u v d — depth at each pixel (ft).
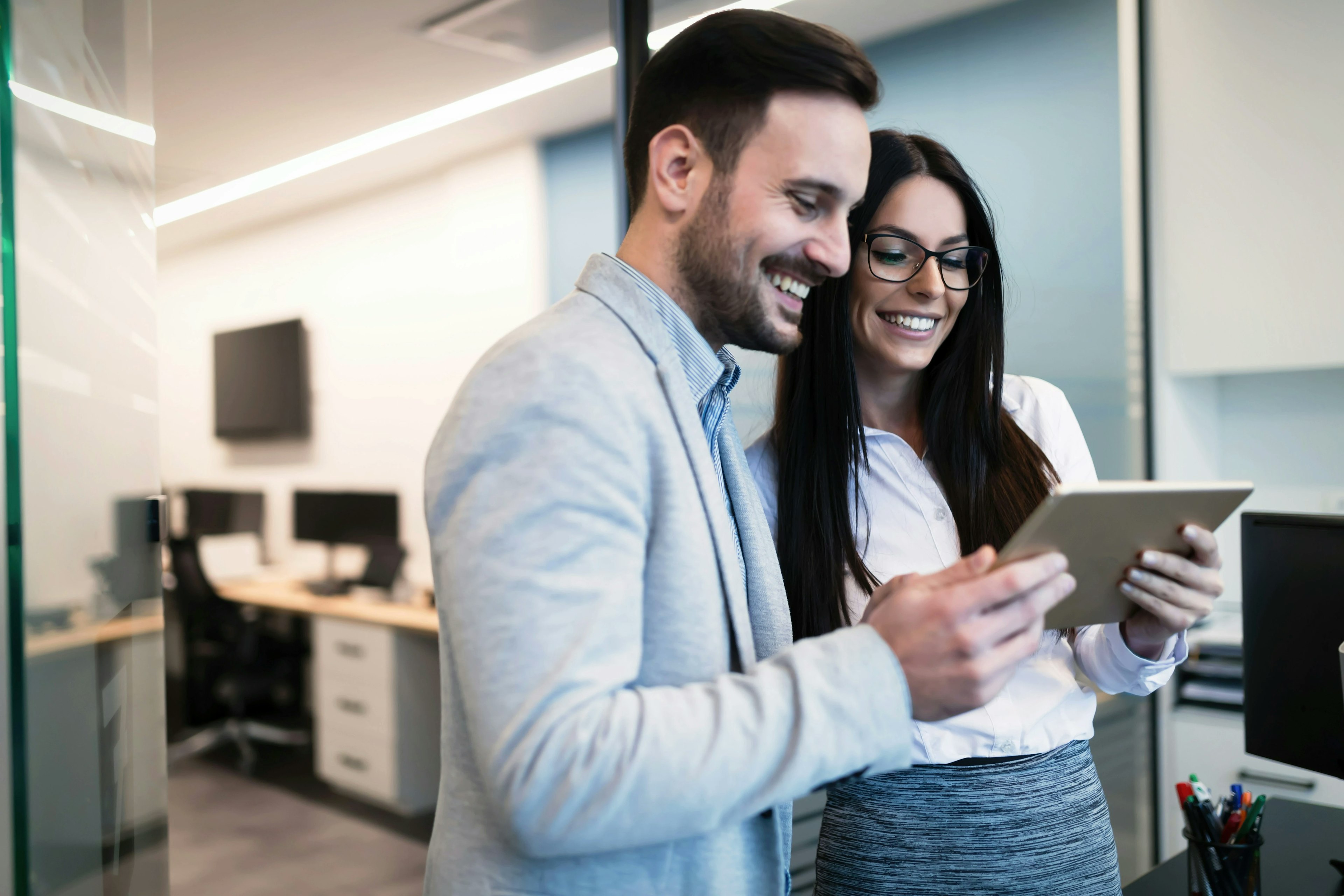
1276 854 4.28
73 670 2.38
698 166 2.22
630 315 2.22
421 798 10.11
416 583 9.32
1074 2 8.67
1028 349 8.17
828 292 3.75
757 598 2.56
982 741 3.41
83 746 2.42
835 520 3.78
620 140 6.30
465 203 7.22
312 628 13.24
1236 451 9.98
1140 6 9.35
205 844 10.09
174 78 5.81
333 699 10.69
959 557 3.86
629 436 1.98
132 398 2.78
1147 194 9.41
